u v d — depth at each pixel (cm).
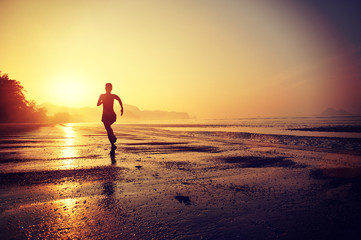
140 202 204
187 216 173
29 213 177
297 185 262
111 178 293
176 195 226
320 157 467
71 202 203
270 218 170
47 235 141
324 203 201
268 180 285
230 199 213
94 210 184
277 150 583
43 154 495
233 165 384
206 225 158
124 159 442
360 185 258
